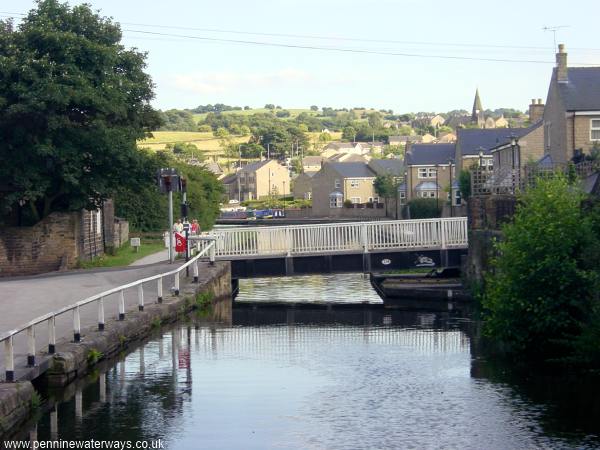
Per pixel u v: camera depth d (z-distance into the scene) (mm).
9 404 17250
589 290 24672
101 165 47156
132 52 50719
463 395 21078
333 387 21984
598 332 23141
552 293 24875
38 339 23641
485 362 25141
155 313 30578
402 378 23031
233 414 19266
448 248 45719
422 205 107875
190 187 81500
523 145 66125
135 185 48969
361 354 26703
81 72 45750
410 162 126875
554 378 22828
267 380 22734
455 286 43719
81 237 49125
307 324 33875
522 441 17297
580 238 25109
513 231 25797
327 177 172000
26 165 45438
